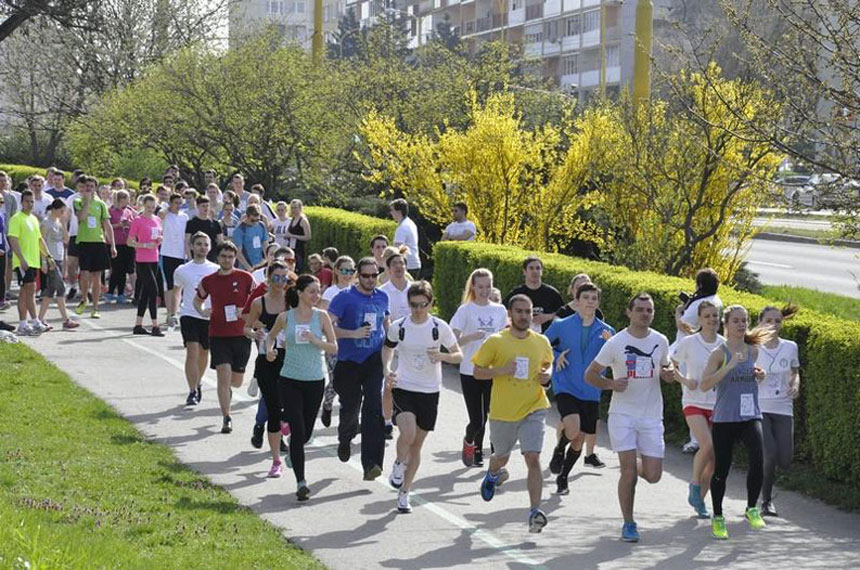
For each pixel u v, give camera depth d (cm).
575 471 1375
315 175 3531
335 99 3603
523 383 1123
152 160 4200
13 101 5659
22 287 2170
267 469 1335
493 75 3872
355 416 1259
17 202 2420
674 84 2086
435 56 4441
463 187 2558
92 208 2370
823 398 1333
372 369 1248
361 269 1250
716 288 1408
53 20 3334
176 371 1880
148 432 1491
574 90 7550
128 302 2636
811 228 5003
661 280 1723
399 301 1488
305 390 1228
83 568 854
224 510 1145
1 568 789
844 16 1484
